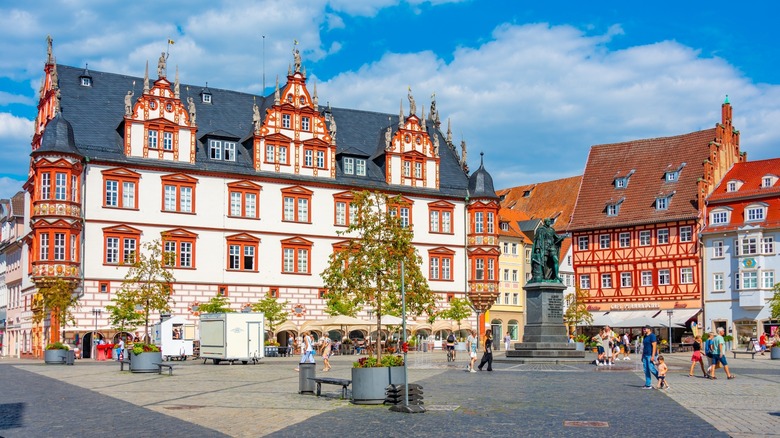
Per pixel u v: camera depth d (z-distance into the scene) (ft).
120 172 269.23
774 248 325.62
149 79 295.48
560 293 195.11
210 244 283.59
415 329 317.42
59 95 273.13
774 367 189.98
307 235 301.02
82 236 263.08
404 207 322.34
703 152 360.89
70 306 249.55
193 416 89.97
